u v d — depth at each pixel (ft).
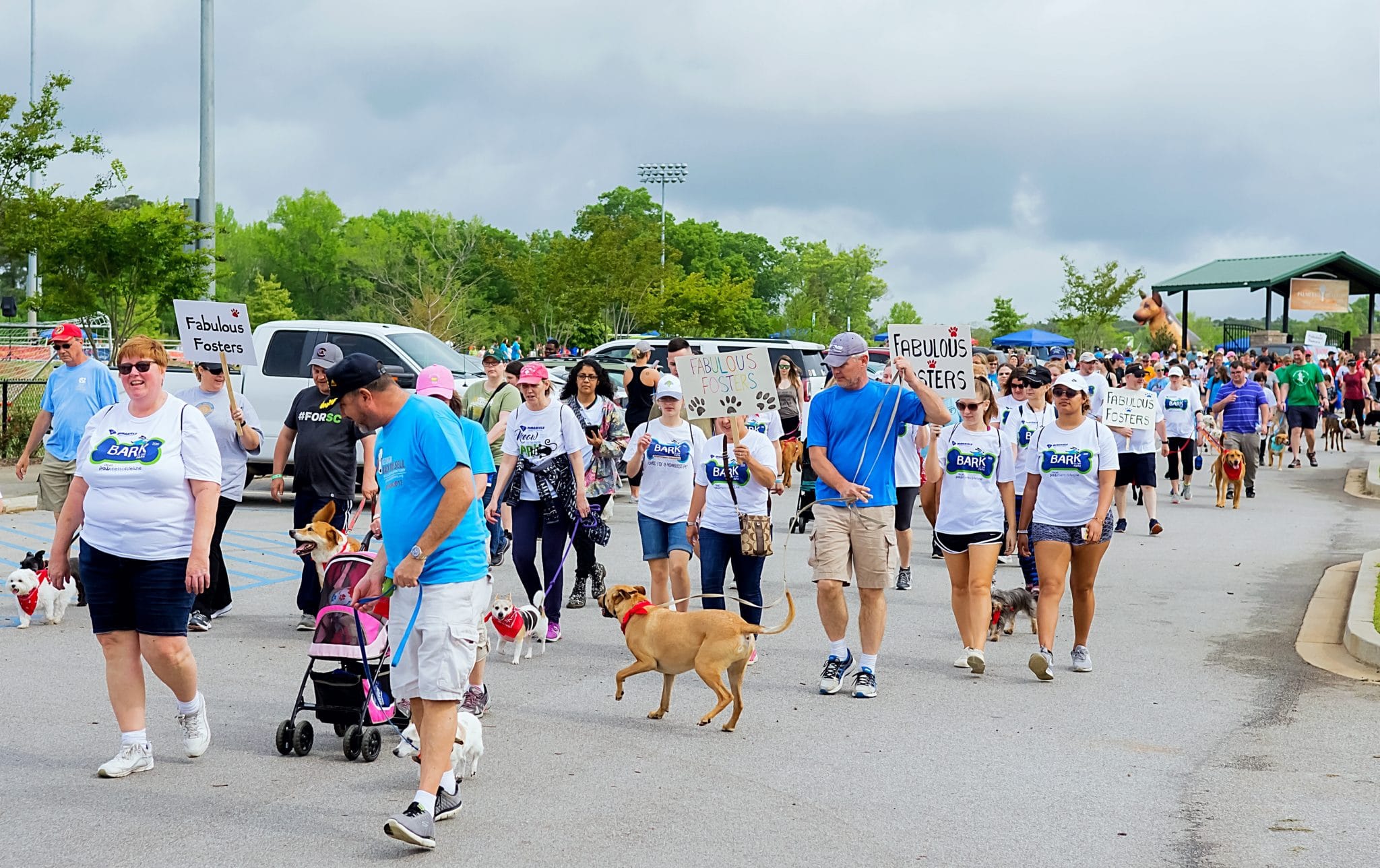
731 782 20.58
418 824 17.06
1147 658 30.22
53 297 90.53
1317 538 50.85
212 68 91.50
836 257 406.00
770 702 26.14
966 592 29.27
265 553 44.62
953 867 16.87
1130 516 58.18
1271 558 45.75
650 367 47.60
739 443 27.89
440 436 17.84
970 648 28.58
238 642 30.78
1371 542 49.34
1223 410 64.59
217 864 16.71
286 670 28.07
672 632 24.09
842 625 26.99
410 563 17.58
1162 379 76.89
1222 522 56.18
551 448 31.30
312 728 22.08
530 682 27.68
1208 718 24.77
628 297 183.93
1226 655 30.58
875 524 26.35
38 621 33.37
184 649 20.92
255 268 310.86
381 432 18.43
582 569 35.91
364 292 275.18
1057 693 26.81
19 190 82.43
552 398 31.48
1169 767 21.54
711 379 28.14
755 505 28.27
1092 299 211.82
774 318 358.02
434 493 18.03
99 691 26.00
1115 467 28.43
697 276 206.18
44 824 18.20
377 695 21.62
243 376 58.08
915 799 19.75
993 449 28.68
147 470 20.20
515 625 29.25
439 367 26.35
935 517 38.78
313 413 32.94
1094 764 21.75
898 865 16.94
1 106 79.46
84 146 82.64
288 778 20.62
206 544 20.45
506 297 271.49
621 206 351.05
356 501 57.57
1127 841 17.90
